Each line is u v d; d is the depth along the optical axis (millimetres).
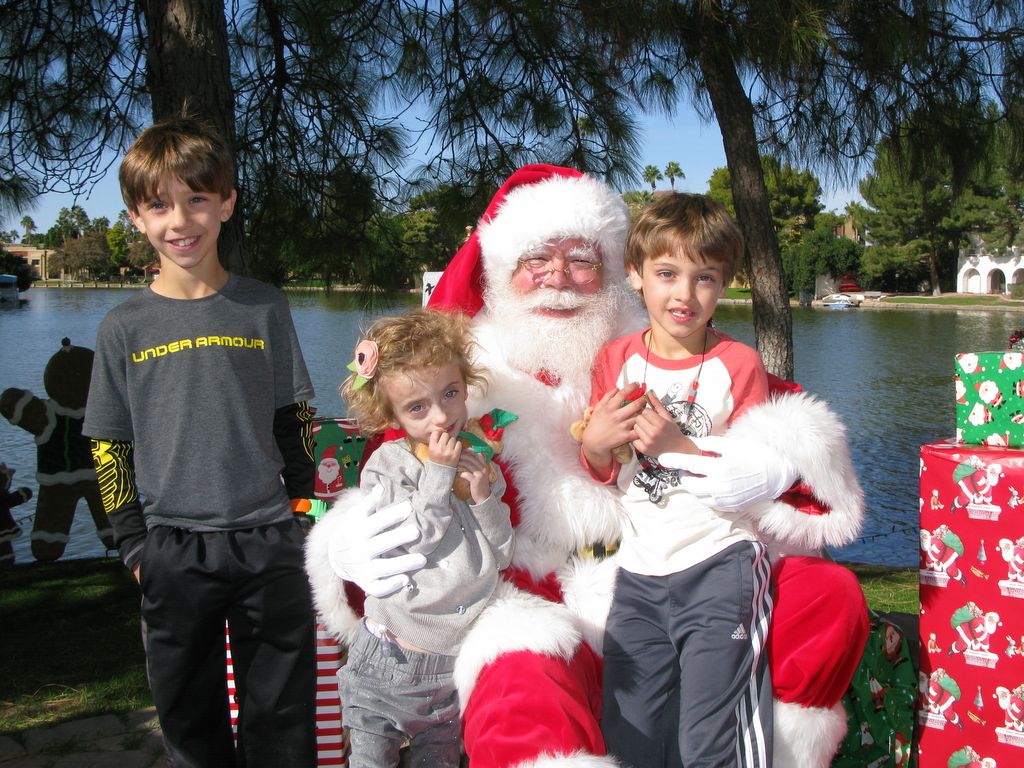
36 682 3986
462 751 2432
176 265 2252
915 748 2354
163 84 3879
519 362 2420
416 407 2072
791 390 2502
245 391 2230
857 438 12836
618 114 6062
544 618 2027
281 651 2258
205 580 2174
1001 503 2178
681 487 2195
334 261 6203
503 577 2264
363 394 2133
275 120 6035
